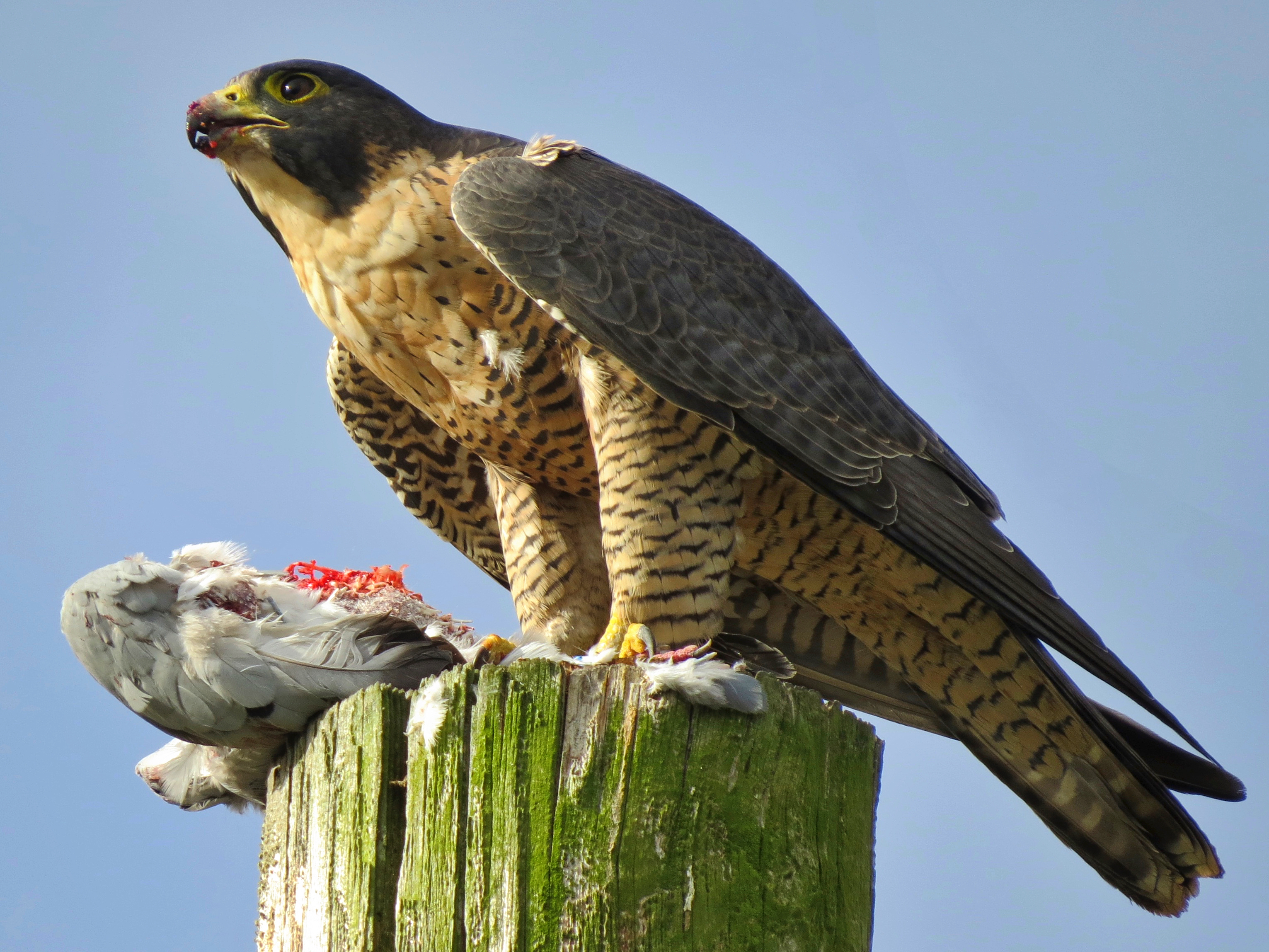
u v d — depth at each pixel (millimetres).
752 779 5836
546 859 5551
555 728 5785
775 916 5668
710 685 5828
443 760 5828
